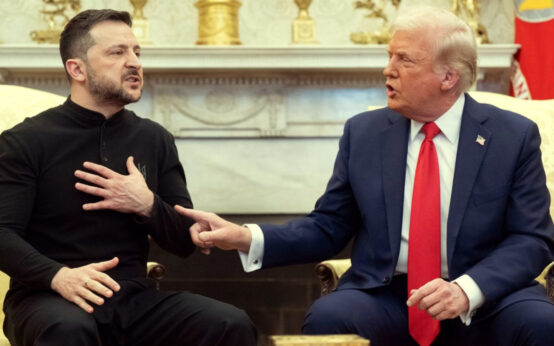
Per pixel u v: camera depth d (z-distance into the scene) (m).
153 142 2.65
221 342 2.41
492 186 2.43
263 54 4.97
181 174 2.75
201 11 5.13
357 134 2.62
